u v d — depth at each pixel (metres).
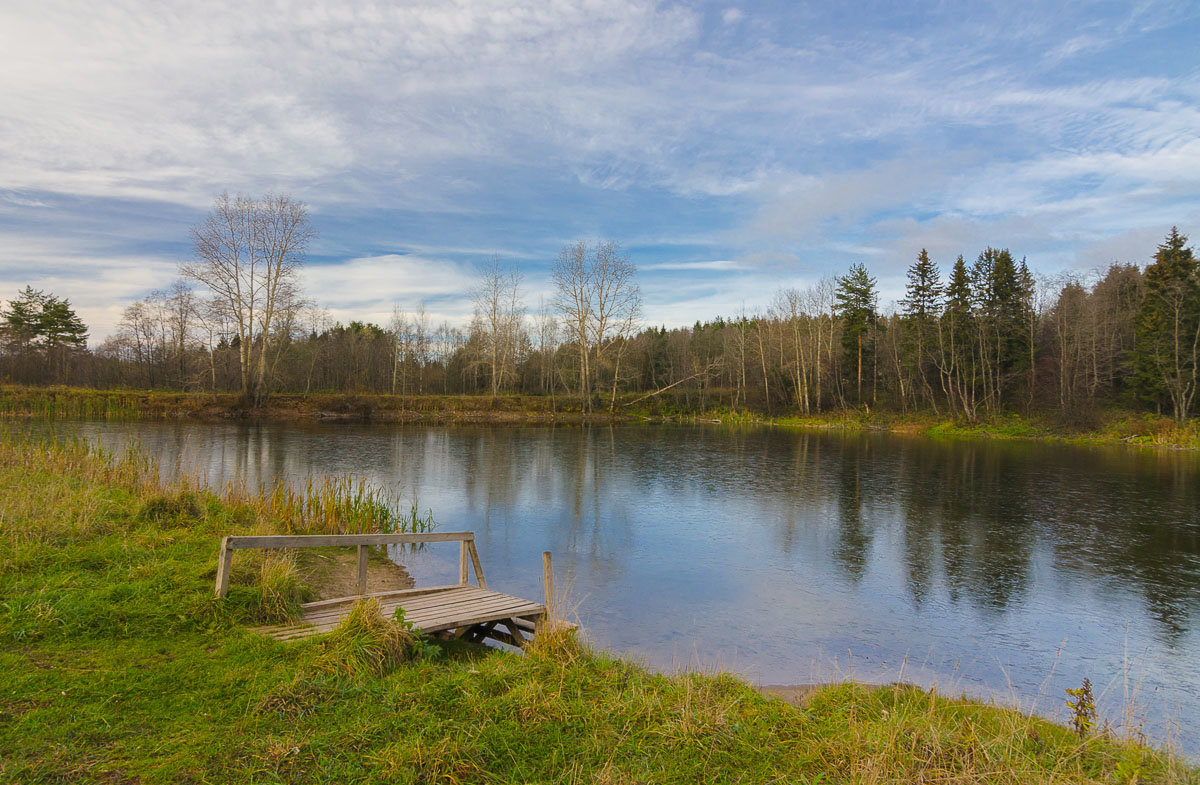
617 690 5.89
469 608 7.92
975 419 50.44
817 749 4.96
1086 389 49.06
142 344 64.38
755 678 8.06
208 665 5.59
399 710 5.00
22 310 58.56
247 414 46.59
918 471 27.19
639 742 4.90
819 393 61.09
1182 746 6.64
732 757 4.81
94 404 44.34
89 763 4.01
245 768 4.09
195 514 11.73
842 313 65.38
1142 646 9.51
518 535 15.35
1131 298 54.47
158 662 5.59
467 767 4.31
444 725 4.79
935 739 5.02
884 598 11.41
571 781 4.29
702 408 65.56
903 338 62.38
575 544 14.63
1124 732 6.80
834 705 6.45
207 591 7.17
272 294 46.81
